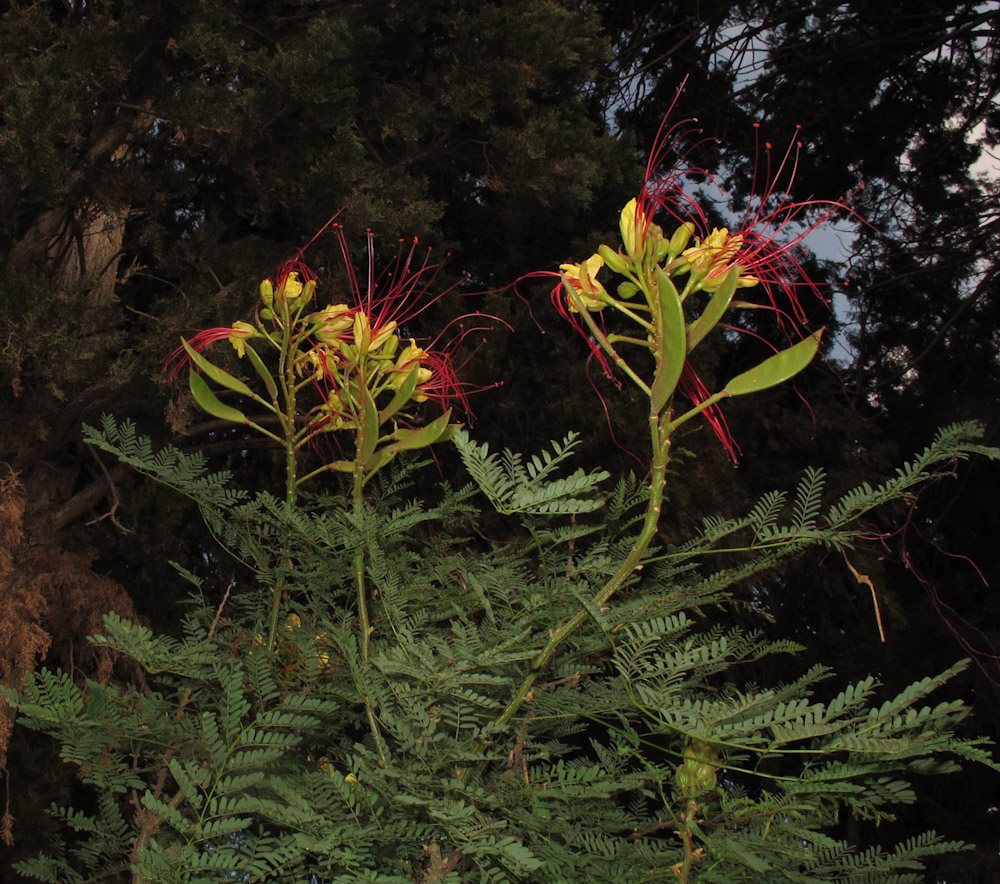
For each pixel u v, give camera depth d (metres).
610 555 1.39
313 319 1.45
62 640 5.41
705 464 6.21
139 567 6.60
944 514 8.62
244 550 1.48
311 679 1.30
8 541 4.63
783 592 8.50
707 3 9.38
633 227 1.12
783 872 1.03
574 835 1.12
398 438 1.38
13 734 5.48
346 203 5.15
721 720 0.94
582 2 7.05
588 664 1.34
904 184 10.36
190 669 1.19
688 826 1.04
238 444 6.23
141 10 4.76
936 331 9.96
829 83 9.81
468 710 1.16
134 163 5.28
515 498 1.07
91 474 6.48
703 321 1.05
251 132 5.04
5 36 4.76
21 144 4.16
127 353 4.85
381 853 1.13
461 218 7.29
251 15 5.82
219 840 1.14
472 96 5.88
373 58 6.16
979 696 8.20
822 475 1.15
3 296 4.21
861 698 0.93
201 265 5.26
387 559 1.49
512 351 6.73
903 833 8.09
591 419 6.10
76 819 1.29
